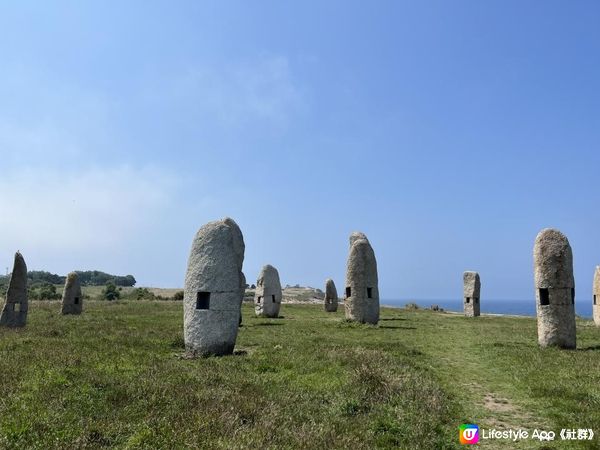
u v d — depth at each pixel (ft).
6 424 25.96
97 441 24.77
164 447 23.79
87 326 79.56
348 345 60.13
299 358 49.34
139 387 34.35
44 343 56.49
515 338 75.10
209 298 54.75
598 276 107.24
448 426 30.58
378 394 34.81
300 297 258.37
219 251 56.34
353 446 25.08
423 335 77.56
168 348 58.29
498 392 39.40
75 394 32.45
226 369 42.78
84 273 455.22
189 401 31.30
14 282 84.02
